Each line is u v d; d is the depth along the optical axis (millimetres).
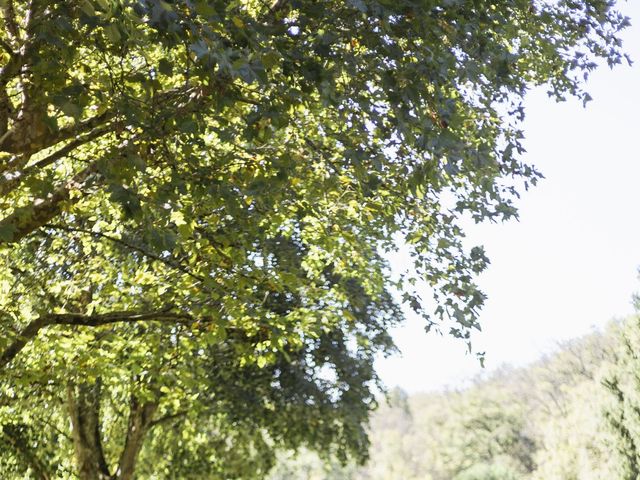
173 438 21781
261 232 8406
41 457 19344
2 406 15078
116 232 11039
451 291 9320
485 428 76125
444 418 88000
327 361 22188
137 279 10938
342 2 7137
